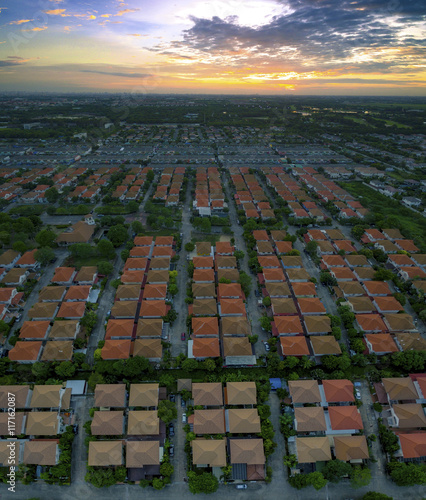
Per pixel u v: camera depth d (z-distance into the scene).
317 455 56.16
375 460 58.16
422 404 65.94
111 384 66.44
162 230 133.25
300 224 138.88
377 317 83.50
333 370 73.50
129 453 55.72
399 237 125.00
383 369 73.81
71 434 59.59
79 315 83.69
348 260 108.38
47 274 104.19
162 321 80.50
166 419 60.44
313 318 82.38
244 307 86.62
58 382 67.56
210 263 104.06
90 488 54.38
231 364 73.31
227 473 54.50
